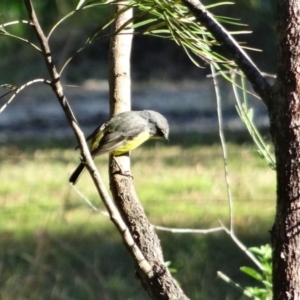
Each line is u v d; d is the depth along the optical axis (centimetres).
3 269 1109
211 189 1786
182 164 2102
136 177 1941
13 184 1880
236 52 276
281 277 271
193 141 2475
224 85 3309
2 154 2317
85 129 2734
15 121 2988
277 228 272
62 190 1802
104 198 298
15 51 3794
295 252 270
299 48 267
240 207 1609
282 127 269
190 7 280
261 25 3148
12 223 1512
